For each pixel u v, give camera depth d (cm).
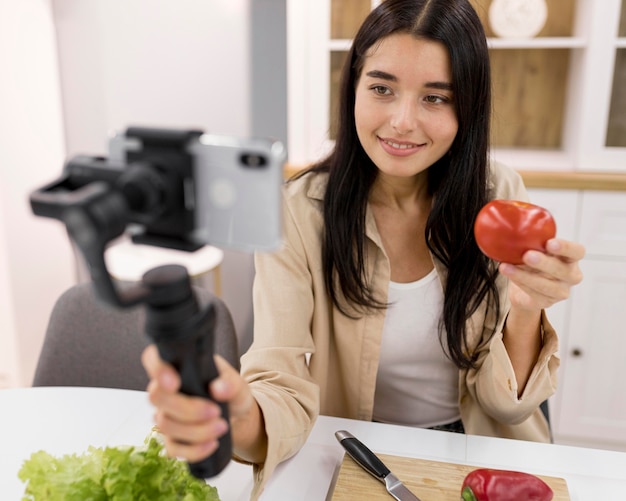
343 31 229
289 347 105
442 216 111
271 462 86
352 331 118
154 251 245
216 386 52
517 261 79
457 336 113
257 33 258
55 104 264
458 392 125
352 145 110
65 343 136
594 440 235
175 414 51
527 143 250
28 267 256
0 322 255
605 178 210
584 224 217
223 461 55
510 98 246
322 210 115
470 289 112
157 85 268
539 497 83
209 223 44
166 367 50
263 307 110
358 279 113
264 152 42
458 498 87
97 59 267
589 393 231
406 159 101
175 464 73
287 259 112
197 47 262
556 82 243
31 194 40
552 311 225
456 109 100
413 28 93
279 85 263
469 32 95
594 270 220
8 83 237
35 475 71
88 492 68
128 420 107
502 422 117
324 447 100
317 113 230
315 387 102
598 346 226
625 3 206
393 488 87
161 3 259
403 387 125
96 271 40
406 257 119
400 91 97
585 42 213
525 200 126
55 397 113
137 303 43
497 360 103
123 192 41
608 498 90
